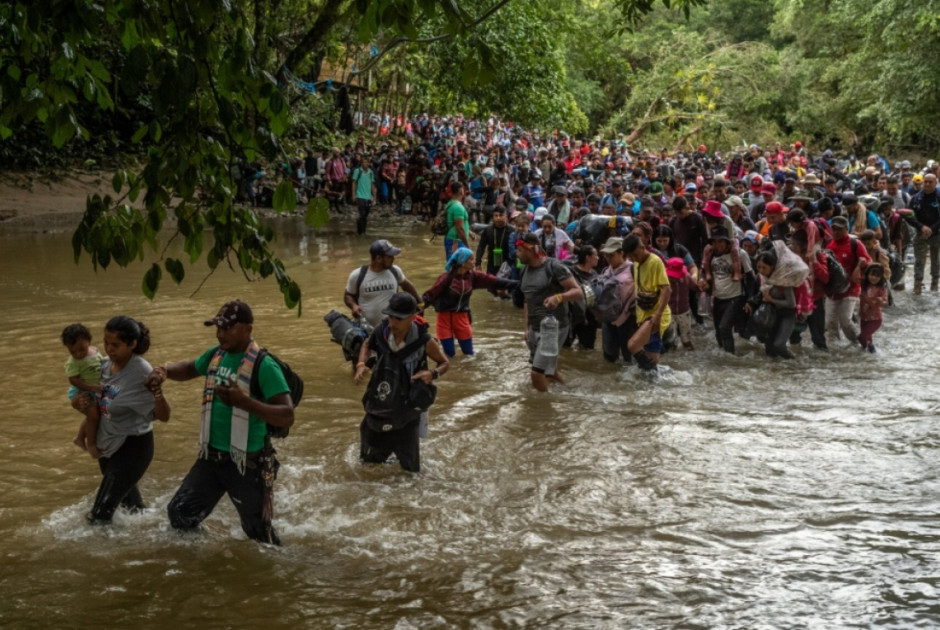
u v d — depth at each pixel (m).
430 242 21.55
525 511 6.34
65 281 15.29
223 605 4.95
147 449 5.76
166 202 4.18
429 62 29.67
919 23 37.12
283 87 17.48
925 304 14.76
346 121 28.12
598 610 4.93
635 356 9.88
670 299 11.24
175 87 3.75
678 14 71.56
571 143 43.09
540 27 30.53
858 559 5.58
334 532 5.95
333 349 10.90
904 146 52.47
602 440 7.84
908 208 15.68
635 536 5.93
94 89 4.19
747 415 8.61
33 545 5.65
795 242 11.16
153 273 4.36
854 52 53.12
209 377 5.35
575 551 5.70
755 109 56.72
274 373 5.21
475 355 10.92
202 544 5.66
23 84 4.33
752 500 6.54
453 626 4.76
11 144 27.27
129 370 5.59
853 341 11.52
